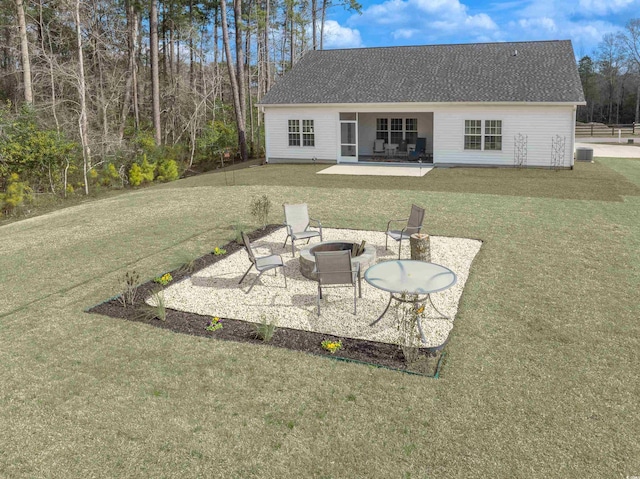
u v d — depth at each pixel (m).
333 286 8.62
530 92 21.34
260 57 44.97
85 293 8.64
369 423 4.92
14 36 31.55
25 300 8.45
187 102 35.84
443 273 7.26
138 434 4.86
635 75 76.88
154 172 26.47
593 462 4.31
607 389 5.34
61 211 17.30
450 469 4.30
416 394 5.37
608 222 12.04
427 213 13.43
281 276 9.22
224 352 6.41
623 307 7.31
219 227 12.73
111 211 15.71
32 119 23.20
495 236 11.09
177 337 6.87
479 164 22.50
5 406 5.37
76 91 31.56
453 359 6.05
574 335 6.52
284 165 24.95
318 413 5.10
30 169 21.95
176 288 8.73
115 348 6.60
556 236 10.95
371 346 6.50
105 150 26.06
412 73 24.80
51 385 5.75
